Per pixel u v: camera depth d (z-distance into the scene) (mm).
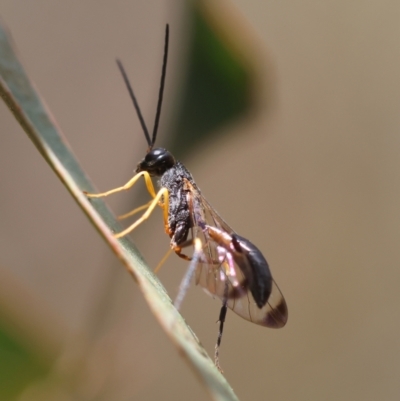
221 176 113
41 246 112
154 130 96
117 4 111
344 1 112
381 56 113
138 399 111
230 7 86
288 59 113
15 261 111
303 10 112
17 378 85
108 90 111
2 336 85
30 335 85
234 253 93
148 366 111
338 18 112
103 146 112
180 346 48
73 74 111
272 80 87
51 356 86
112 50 111
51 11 110
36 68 110
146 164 96
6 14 109
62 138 68
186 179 96
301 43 112
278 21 112
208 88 86
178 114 87
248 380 113
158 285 81
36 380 85
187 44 86
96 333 87
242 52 86
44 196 112
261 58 86
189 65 86
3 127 111
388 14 112
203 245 94
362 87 113
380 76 113
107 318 87
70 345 86
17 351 85
